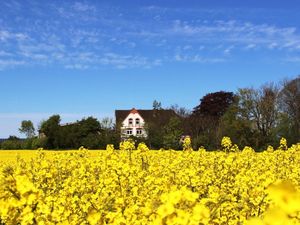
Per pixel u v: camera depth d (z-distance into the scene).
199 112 75.25
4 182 4.02
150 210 3.78
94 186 11.46
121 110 88.88
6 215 3.90
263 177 11.20
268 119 56.56
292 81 58.88
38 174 12.56
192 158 18.00
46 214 4.61
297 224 1.92
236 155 18.30
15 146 52.22
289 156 20.23
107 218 5.25
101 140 50.06
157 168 13.12
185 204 2.98
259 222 1.99
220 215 7.08
